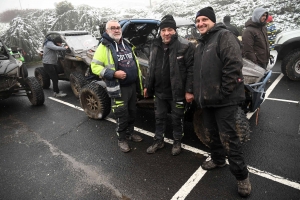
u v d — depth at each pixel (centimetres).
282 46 537
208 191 223
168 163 272
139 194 225
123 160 284
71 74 522
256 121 346
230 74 176
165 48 244
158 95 270
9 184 252
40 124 409
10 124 417
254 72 274
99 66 264
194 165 265
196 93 207
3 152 320
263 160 264
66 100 542
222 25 187
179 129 279
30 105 523
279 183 226
